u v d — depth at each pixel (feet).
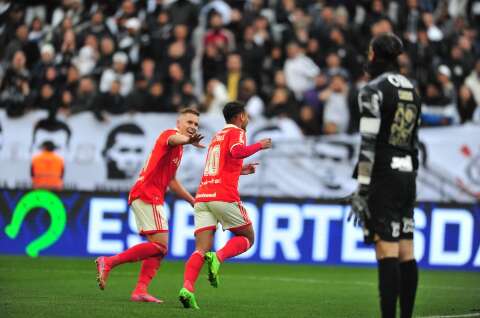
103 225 139.74
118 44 173.78
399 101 62.39
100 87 164.76
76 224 140.15
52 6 188.85
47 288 98.02
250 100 156.97
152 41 170.81
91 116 150.92
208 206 81.35
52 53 165.58
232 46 176.65
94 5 186.70
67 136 151.02
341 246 139.23
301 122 152.76
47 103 154.81
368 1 179.32
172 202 139.74
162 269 125.59
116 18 183.11
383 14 174.91
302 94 165.89
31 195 141.28
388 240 61.62
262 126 150.30
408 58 168.55
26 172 150.30
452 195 147.64
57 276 112.27
